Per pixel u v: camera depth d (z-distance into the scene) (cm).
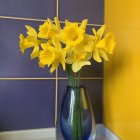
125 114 79
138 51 72
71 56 72
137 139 72
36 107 91
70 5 93
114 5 88
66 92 80
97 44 72
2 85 86
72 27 69
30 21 89
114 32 88
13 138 88
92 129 81
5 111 87
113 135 87
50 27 72
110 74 91
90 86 97
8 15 86
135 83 73
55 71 92
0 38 86
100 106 98
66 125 78
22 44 75
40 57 70
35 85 90
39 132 90
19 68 88
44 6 90
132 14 75
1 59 86
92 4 96
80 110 78
